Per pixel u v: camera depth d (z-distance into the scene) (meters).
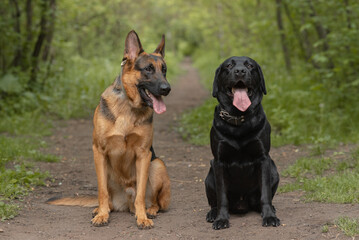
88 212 5.02
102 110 4.59
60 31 15.97
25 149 8.13
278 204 5.14
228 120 4.36
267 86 11.65
